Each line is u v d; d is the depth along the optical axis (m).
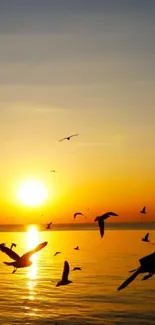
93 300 46.31
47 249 121.44
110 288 53.00
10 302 46.09
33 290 53.25
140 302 44.84
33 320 38.34
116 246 124.44
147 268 6.32
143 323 36.66
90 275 64.19
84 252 106.88
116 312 40.81
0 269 77.50
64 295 49.44
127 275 62.84
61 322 37.84
